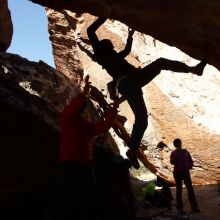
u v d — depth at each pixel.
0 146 6.70
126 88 5.11
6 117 6.85
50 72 13.37
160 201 10.58
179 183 9.87
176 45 6.32
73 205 4.26
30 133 7.01
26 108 7.12
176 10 5.31
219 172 15.09
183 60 16.22
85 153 4.38
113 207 7.84
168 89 16.56
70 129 4.36
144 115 5.18
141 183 15.49
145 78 5.20
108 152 9.01
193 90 16.44
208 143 15.23
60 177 4.29
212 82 16.47
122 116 16.67
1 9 13.05
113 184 8.27
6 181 6.64
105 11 6.19
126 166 8.84
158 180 13.35
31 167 6.91
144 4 5.49
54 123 7.64
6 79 8.15
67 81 14.20
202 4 4.96
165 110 16.19
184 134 15.66
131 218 8.30
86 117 12.22
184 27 5.62
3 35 13.62
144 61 16.70
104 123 4.50
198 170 15.42
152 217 9.01
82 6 6.41
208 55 5.80
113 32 17.34
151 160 16.58
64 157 4.32
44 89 12.19
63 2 6.53
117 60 5.19
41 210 6.88
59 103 12.59
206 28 5.35
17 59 12.84
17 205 6.72
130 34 5.42
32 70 12.73
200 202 11.32
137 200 11.19
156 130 16.25
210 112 15.85
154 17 5.73
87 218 4.28
